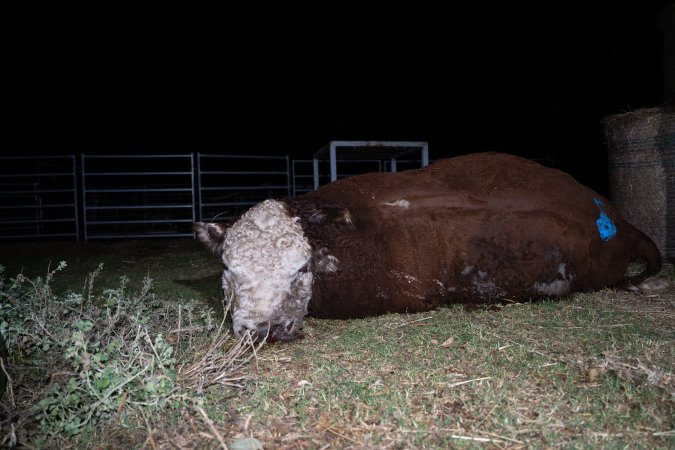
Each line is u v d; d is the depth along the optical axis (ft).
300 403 8.64
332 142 26.63
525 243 13.92
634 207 20.68
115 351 9.87
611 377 9.07
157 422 8.23
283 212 12.59
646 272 16.21
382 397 8.66
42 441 7.63
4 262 28.71
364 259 13.20
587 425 7.62
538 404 8.30
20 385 9.35
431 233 13.66
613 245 15.01
